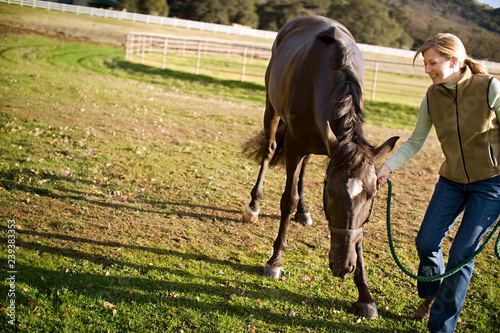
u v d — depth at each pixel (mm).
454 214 2316
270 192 4641
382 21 34906
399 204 4641
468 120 2105
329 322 2500
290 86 2986
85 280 2658
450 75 2115
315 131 2766
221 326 2344
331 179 2080
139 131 6367
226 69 17125
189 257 3107
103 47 19109
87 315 2328
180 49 22031
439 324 2311
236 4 47156
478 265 3365
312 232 3775
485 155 2109
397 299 2809
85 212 3635
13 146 4984
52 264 2785
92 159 4945
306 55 2926
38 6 24734
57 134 5676
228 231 3619
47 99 7570
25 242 3016
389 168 2471
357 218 2037
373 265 3246
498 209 2137
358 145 2088
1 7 22406
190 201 4117
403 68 21969
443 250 3609
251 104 10758
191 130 6828
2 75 9219
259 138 3941
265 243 3482
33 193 3861
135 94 9422
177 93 11258
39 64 13344
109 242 3180
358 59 2873
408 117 11492
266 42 29891
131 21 29031
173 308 2451
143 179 4547
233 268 3025
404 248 3580
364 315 2580
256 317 2477
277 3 48219
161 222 3631
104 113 7145
